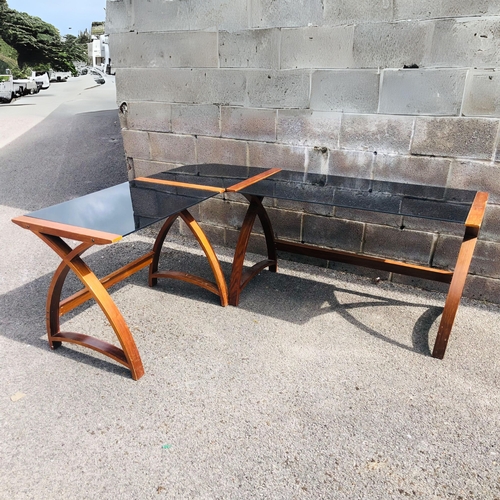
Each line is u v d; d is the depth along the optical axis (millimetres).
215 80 2980
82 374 1994
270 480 1471
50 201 4605
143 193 2309
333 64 2582
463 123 2371
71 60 56656
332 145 2764
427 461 1548
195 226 2443
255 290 2783
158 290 2783
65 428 1687
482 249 2564
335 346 2209
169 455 1568
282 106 2826
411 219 2711
